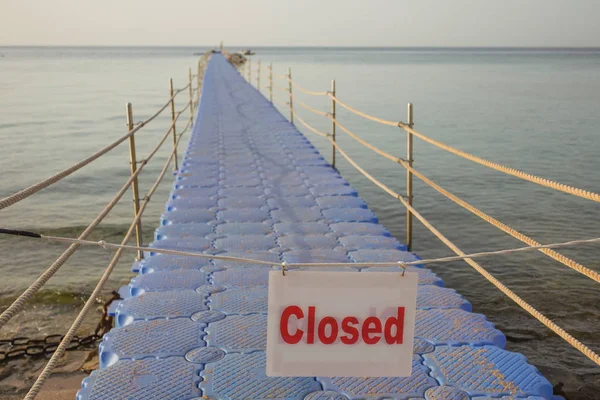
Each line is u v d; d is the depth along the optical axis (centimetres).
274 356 227
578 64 11081
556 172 1570
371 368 229
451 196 458
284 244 526
